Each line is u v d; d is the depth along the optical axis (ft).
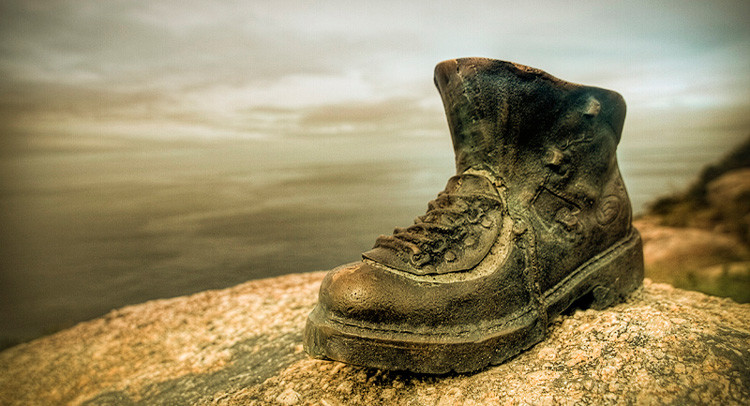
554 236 1.22
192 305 2.32
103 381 1.82
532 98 1.19
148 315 2.31
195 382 1.49
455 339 1.07
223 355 1.64
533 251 1.18
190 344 1.85
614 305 1.32
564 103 1.23
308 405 1.11
